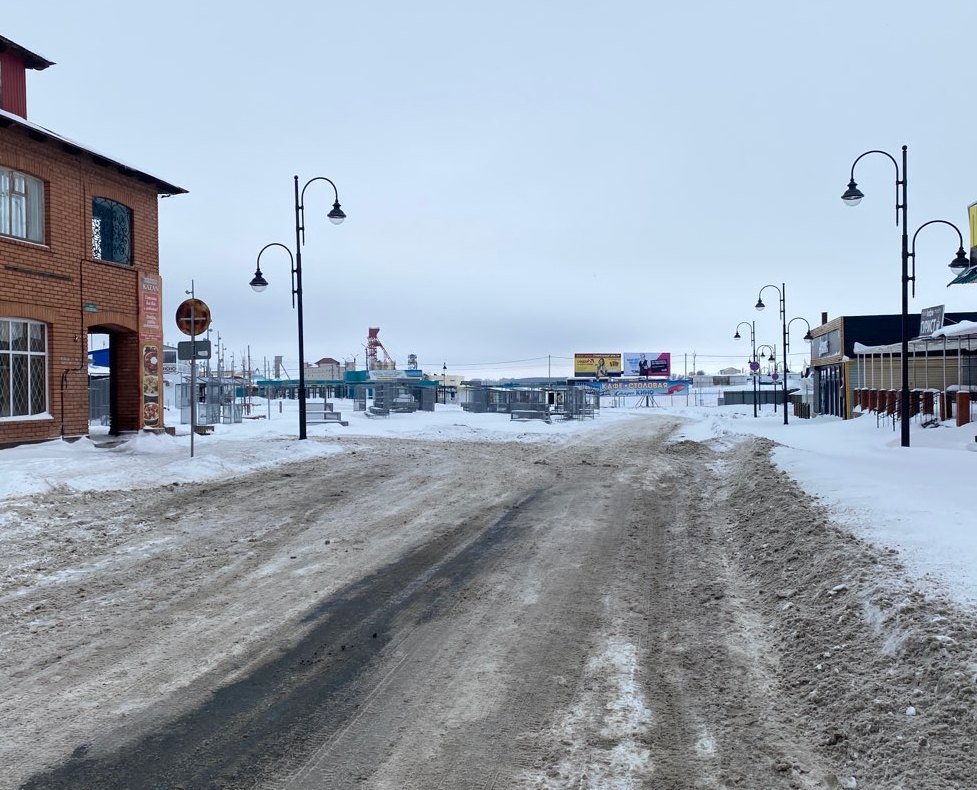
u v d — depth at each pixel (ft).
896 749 13.43
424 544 32.09
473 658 19.07
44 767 13.80
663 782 13.20
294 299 83.56
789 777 13.23
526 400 169.17
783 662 18.28
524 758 14.11
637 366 345.10
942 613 17.47
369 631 21.15
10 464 45.55
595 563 28.78
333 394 284.82
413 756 14.21
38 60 64.49
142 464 50.62
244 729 15.29
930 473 41.11
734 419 147.84
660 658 18.93
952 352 96.37
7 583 25.79
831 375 146.92
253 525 35.81
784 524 31.53
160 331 71.05
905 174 59.62
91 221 62.85
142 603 23.71
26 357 56.90
